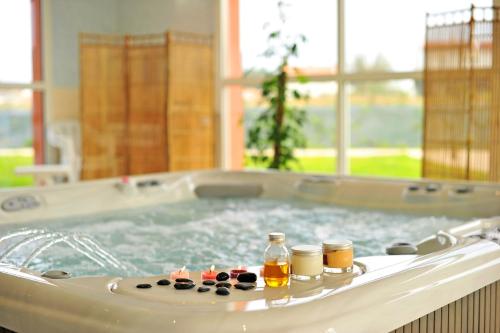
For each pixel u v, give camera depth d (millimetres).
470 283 1941
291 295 1569
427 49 4422
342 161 5320
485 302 2092
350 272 1780
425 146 4492
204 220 3621
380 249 2930
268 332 1384
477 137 4285
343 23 5195
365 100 7129
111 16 6438
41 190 3518
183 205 4098
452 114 4359
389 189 3822
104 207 3762
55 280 1741
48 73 6078
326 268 1778
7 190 3412
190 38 5891
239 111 6094
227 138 6062
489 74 4207
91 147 5805
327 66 5570
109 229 3359
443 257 1963
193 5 6020
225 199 4316
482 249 2117
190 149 5762
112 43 6426
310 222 3539
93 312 1519
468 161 4312
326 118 6438
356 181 3992
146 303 1503
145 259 2770
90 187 3756
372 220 3537
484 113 4250
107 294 1594
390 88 6961
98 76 5789
